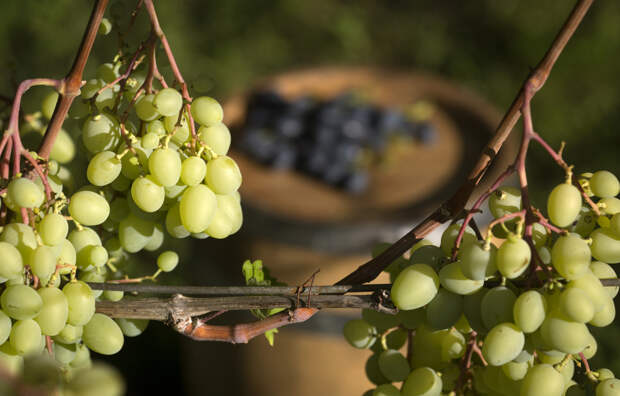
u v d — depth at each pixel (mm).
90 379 757
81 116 938
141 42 912
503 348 859
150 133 902
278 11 3883
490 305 865
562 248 864
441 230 1704
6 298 853
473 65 3658
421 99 2502
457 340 933
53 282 882
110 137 916
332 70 2664
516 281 879
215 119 899
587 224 908
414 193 1999
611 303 874
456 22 3881
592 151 3141
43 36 3295
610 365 2168
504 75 3600
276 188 2031
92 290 910
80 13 3428
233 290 901
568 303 854
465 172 2098
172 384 2549
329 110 2295
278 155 2111
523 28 3734
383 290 888
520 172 865
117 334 909
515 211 899
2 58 3139
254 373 1978
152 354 2623
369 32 3912
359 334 964
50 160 967
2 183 881
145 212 932
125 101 947
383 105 2461
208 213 903
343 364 1897
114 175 899
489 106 2443
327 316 1838
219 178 907
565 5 3742
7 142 879
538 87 867
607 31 3566
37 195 860
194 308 907
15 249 859
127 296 974
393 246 914
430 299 877
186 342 2211
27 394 756
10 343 866
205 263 1958
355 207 1929
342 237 1780
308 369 1912
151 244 965
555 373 884
